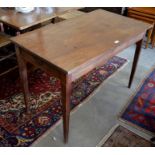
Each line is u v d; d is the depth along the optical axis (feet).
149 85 7.68
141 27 5.86
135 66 6.92
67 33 5.31
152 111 6.56
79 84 7.57
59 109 6.51
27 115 6.25
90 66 4.60
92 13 6.68
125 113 6.47
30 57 4.84
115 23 6.01
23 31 7.55
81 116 6.31
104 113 6.45
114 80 7.89
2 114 6.27
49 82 7.64
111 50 4.89
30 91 7.16
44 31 5.37
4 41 7.22
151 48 10.08
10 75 7.86
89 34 5.30
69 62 4.18
